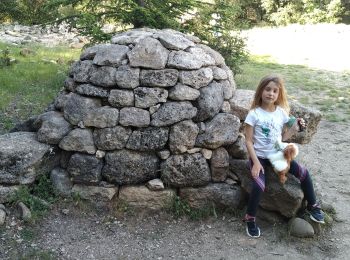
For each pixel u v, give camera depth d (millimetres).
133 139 4055
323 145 6531
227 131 4176
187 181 4145
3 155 3988
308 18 23703
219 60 4715
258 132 3918
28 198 4039
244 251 3766
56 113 4387
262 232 4012
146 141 4059
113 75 4059
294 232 3951
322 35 18781
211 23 8539
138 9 6844
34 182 4176
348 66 12914
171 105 4062
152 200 4152
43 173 4199
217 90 4332
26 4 16547
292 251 3783
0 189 3990
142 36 4352
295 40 17641
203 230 4027
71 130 4180
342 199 4816
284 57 14227
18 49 11070
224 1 8344
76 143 4090
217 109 4277
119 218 4074
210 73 4277
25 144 4145
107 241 3799
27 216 3895
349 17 25391
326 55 14695
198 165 4129
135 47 4102
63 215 4043
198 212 4176
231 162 4262
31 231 3814
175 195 4207
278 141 3896
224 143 4172
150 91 4031
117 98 4035
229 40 8500
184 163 4105
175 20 7328
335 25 22172
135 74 4035
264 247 3822
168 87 4094
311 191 3979
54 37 14188
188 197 4195
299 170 3947
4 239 3693
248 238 3932
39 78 8391
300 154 6148
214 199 4219
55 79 8312
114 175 4086
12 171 4023
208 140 4121
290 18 23906
